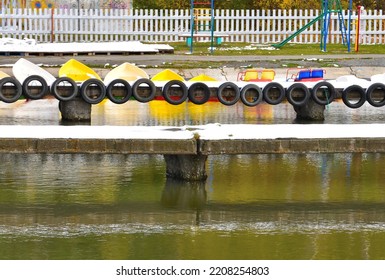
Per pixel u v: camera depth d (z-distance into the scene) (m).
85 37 73.00
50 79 49.09
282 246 26.33
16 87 44.62
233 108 50.91
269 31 75.06
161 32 73.69
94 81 44.81
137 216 29.09
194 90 45.78
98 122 45.12
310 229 27.92
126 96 45.19
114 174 34.09
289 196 31.36
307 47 71.69
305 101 45.84
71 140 31.11
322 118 46.47
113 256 25.39
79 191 31.78
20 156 37.19
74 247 26.11
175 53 65.75
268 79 52.03
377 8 90.44
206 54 65.12
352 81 48.12
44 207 29.94
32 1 78.62
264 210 29.83
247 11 74.50
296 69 57.81
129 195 31.30
